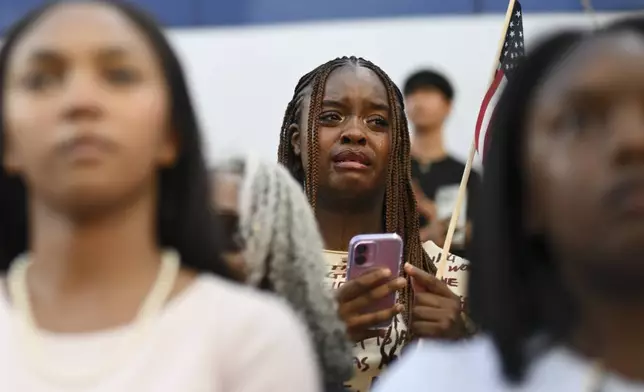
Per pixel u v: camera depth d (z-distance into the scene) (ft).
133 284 8.33
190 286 8.43
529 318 8.31
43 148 7.88
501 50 17.17
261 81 29.35
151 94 8.27
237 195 11.85
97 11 8.38
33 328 8.16
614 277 7.41
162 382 7.86
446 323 14.49
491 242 8.39
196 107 9.05
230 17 29.48
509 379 8.11
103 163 7.88
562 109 7.62
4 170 9.20
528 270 8.32
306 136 16.55
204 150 9.18
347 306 14.02
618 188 7.27
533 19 27.55
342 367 12.30
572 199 7.43
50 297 8.33
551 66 8.00
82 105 7.88
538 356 8.14
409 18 29.22
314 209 16.43
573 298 8.00
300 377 8.34
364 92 16.47
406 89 28.81
